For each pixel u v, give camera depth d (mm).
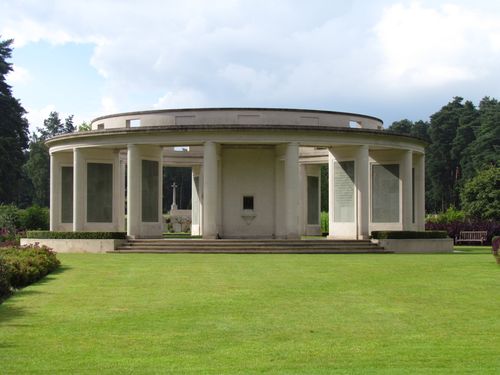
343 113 44625
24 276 22484
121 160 50969
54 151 46844
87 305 18453
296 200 41281
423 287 22109
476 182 67938
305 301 19078
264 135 41188
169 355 12805
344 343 13820
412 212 47094
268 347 13461
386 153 46281
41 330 15125
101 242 39656
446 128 114188
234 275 25531
